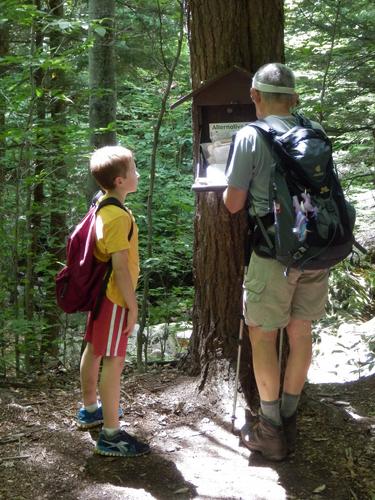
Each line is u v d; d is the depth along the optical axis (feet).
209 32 11.66
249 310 9.91
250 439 10.60
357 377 16.42
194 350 12.97
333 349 18.95
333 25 20.38
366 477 9.92
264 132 9.45
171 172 25.05
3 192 18.48
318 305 10.04
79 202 19.81
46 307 19.45
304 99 20.89
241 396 11.92
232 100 11.28
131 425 11.49
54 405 12.53
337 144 21.50
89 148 17.42
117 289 10.03
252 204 9.76
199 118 11.58
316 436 11.09
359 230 23.61
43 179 17.54
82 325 19.94
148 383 13.12
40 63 15.43
